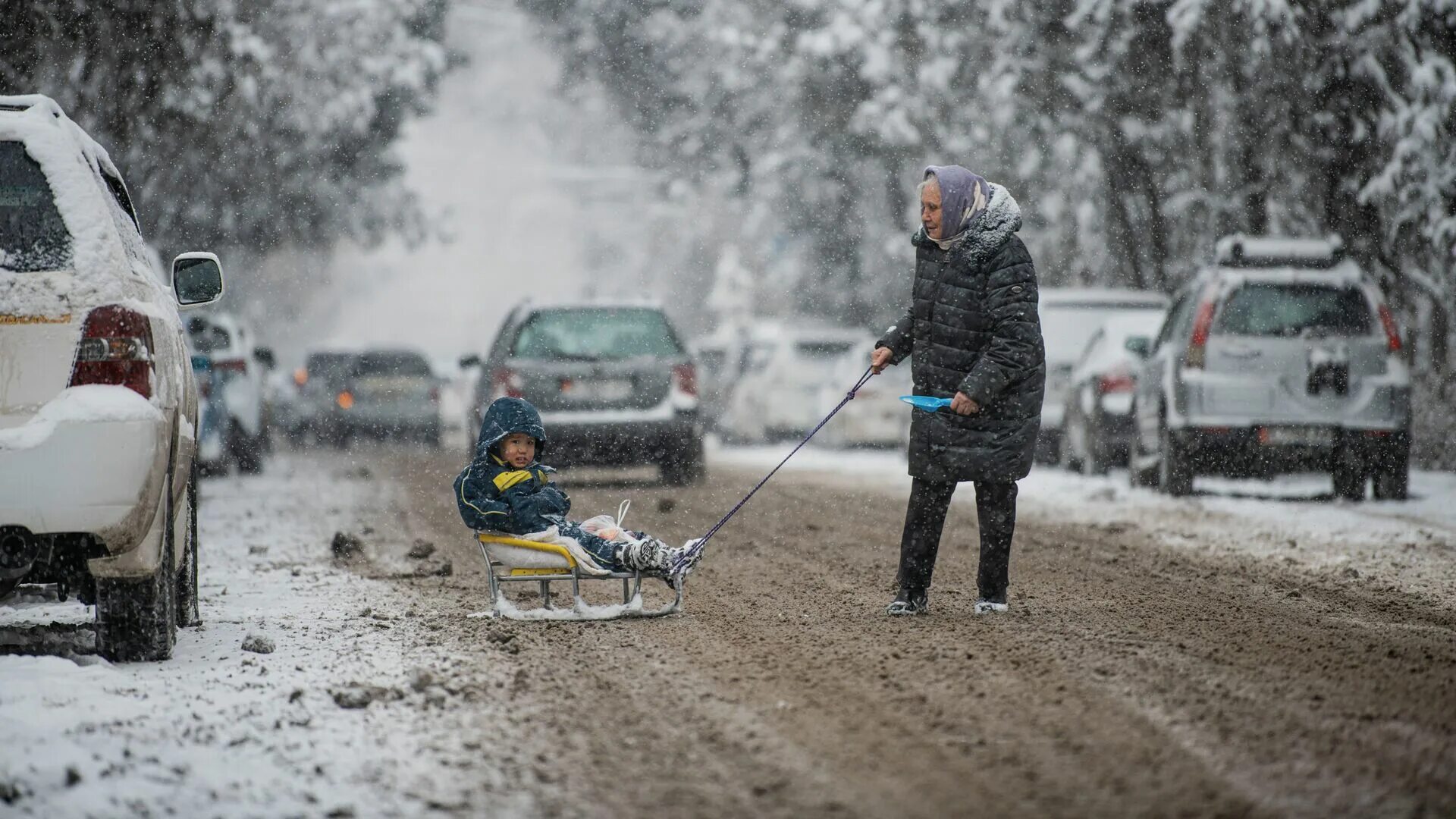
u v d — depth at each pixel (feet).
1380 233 164.86
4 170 46.85
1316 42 162.91
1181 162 191.11
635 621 58.49
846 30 262.06
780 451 205.36
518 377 130.31
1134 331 139.33
